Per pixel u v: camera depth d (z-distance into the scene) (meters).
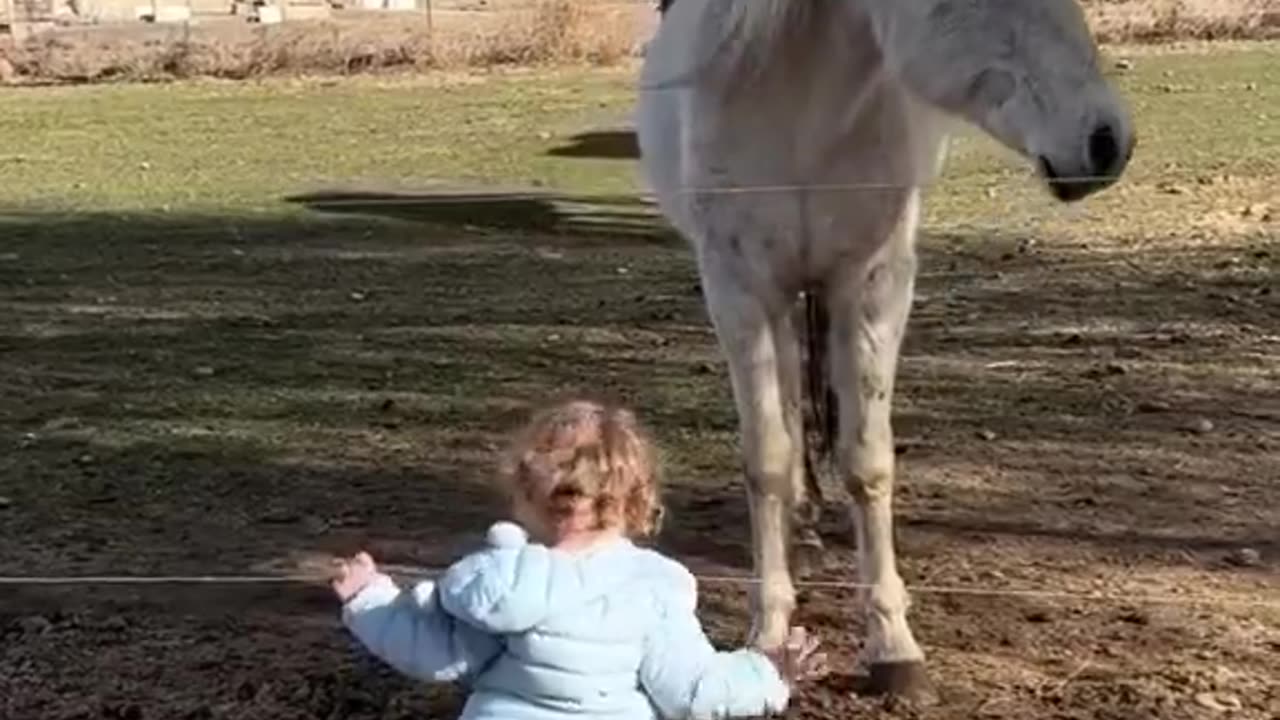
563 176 13.66
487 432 6.36
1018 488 5.51
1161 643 4.18
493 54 23.38
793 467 3.97
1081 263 9.58
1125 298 8.62
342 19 27.11
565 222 11.45
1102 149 3.15
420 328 8.30
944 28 3.30
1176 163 13.09
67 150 16.33
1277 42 22.47
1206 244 10.02
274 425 6.52
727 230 3.75
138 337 8.21
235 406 6.83
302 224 11.73
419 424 6.49
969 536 5.02
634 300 8.86
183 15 28.95
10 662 4.19
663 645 2.51
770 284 3.78
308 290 9.38
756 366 3.81
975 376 7.06
